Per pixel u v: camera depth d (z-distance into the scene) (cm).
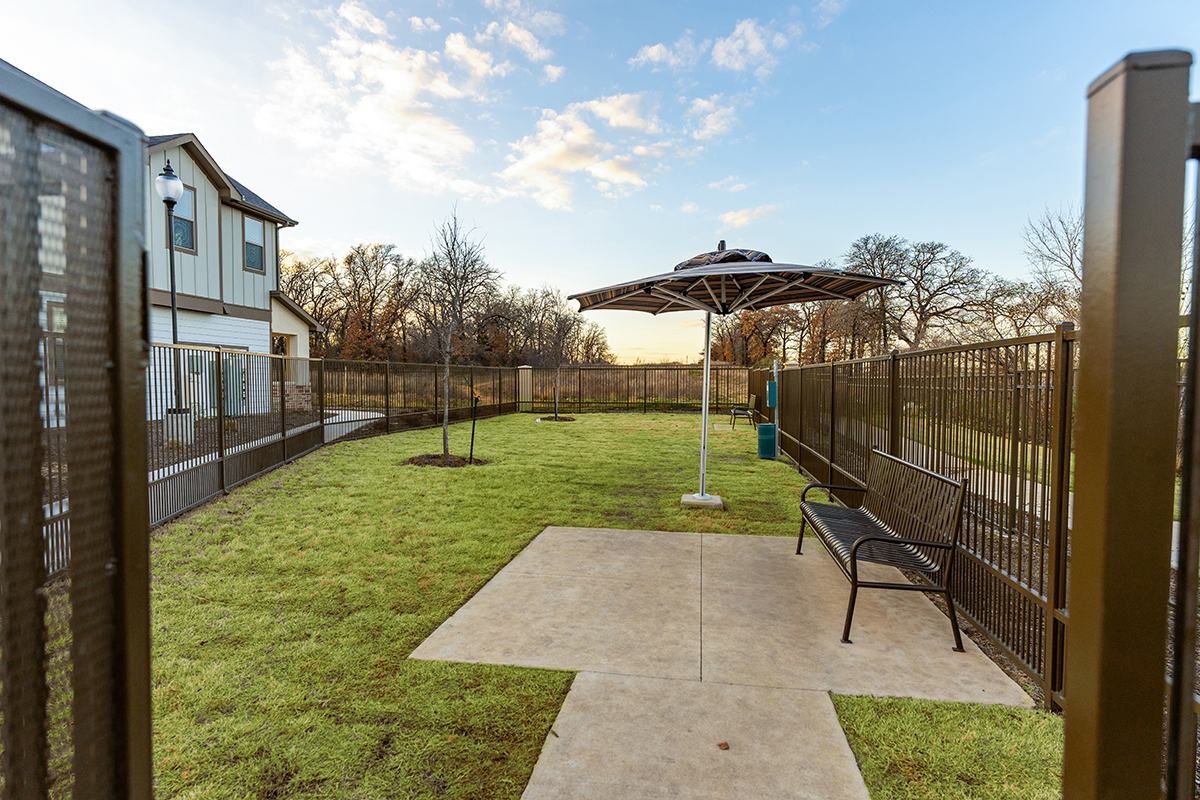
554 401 2203
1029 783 210
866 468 578
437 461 956
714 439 1376
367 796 203
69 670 61
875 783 210
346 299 4169
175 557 471
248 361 756
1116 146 73
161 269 1201
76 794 62
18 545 57
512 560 474
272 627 343
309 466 895
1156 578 74
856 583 330
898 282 538
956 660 306
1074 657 79
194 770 215
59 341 59
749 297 650
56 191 59
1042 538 270
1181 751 76
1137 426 73
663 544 521
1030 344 285
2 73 51
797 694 270
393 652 312
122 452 65
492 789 207
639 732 241
